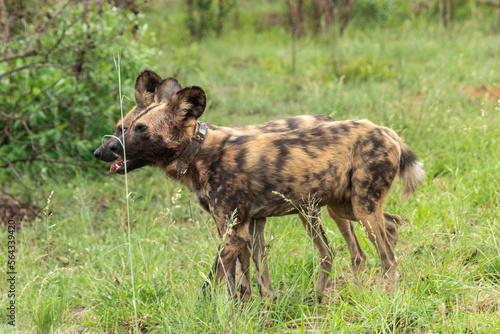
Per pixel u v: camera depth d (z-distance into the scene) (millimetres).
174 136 8047
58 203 13359
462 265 8414
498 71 20609
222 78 23641
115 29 15961
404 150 8516
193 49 29172
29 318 8227
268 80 22781
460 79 20672
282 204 8180
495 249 8672
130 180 13781
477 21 30828
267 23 36844
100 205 13305
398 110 15188
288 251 9602
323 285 8773
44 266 10297
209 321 7410
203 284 7895
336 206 8539
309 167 7965
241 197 7961
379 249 8250
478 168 12117
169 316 7734
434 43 26828
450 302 7609
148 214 12367
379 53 25906
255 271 8523
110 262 10359
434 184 11859
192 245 10586
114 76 15555
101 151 8273
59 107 15438
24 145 14984
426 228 9789
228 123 16094
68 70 15141
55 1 16547
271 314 8125
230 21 37688
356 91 19125
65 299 8578
